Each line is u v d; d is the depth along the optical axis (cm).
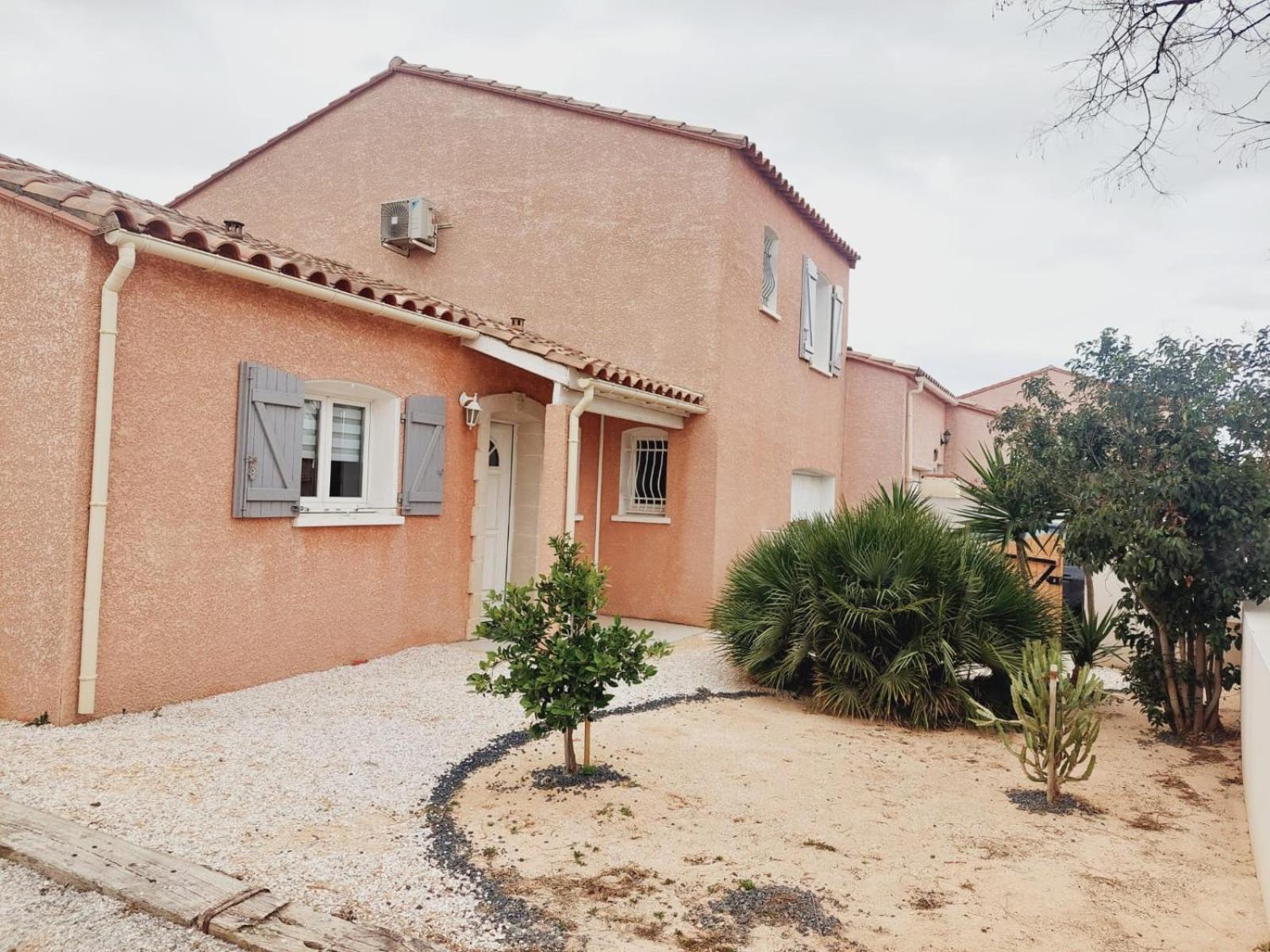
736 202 1163
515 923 338
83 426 550
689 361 1141
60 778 458
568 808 473
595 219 1196
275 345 689
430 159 1305
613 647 506
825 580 761
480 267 1264
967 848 454
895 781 569
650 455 1216
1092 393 757
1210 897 404
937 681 742
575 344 1201
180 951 300
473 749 574
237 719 597
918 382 1750
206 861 376
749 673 845
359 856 393
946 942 346
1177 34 490
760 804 505
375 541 808
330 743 561
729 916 356
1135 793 571
